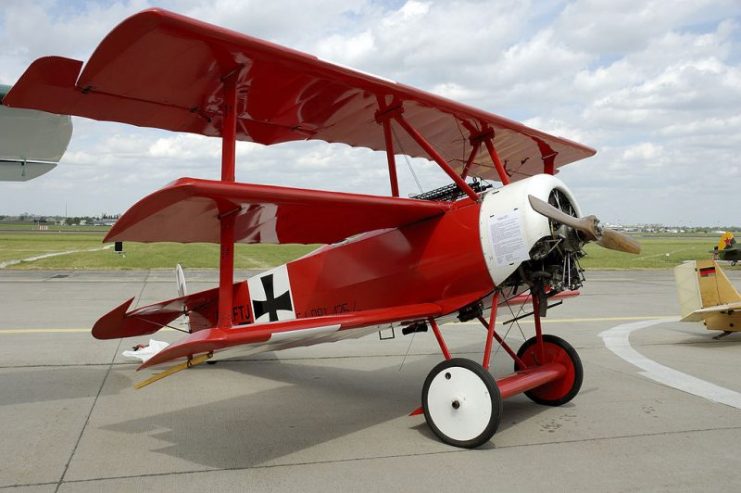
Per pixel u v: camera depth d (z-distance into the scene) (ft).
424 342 28.17
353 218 14.61
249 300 20.53
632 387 18.85
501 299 15.80
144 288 51.37
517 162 22.30
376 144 20.54
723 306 27.89
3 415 15.25
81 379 19.43
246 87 14.29
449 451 12.80
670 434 13.91
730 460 12.11
